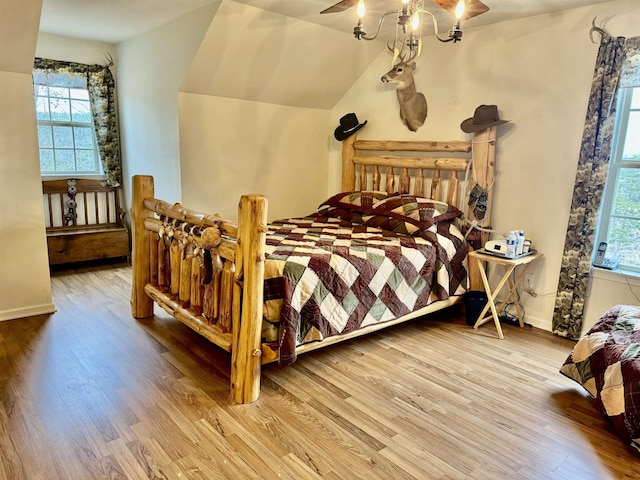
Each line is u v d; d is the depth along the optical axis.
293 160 4.82
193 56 3.66
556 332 3.39
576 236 3.23
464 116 3.86
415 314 3.23
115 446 2.00
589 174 3.12
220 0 3.23
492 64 3.63
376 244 3.19
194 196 4.18
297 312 2.51
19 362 2.75
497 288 3.33
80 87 5.00
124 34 4.46
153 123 4.44
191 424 2.18
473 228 3.71
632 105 3.06
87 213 5.23
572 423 2.28
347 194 4.29
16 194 3.30
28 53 3.07
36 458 1.91
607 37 2.98
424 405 2.41
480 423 2.26
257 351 2.35
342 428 2.18
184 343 3.07
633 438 2.04
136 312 3.49
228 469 1.88
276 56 3.95
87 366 2.72
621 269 3.20
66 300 3.87
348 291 2.75
